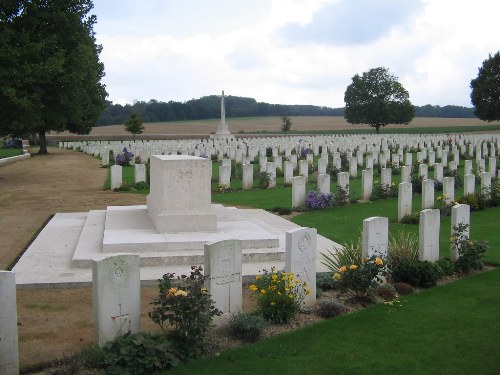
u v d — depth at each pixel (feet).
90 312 31.76
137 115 219.82
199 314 26.04
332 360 25.22
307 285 32.65
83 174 109.91
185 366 24.40
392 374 23.93
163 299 26.08
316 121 468.75
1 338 23.50
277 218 61.36
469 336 28.02
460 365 24.73
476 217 61.46
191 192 44.93
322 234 52.49
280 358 25.36
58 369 23.65
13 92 85.05
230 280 29.91
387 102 280.92
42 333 28.63
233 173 103.09
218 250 29.25
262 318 29.17
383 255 35.86
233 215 53.72
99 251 41.93
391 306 32.48
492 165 94.63
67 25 98.94
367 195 74.43
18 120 97.40
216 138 223.51
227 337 28.09
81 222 56.85
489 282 37.55
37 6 94.32
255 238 43.14
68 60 99.60
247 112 572.51
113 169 84.07
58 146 223.10
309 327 29.17
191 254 40.98
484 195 68.54
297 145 150.92
